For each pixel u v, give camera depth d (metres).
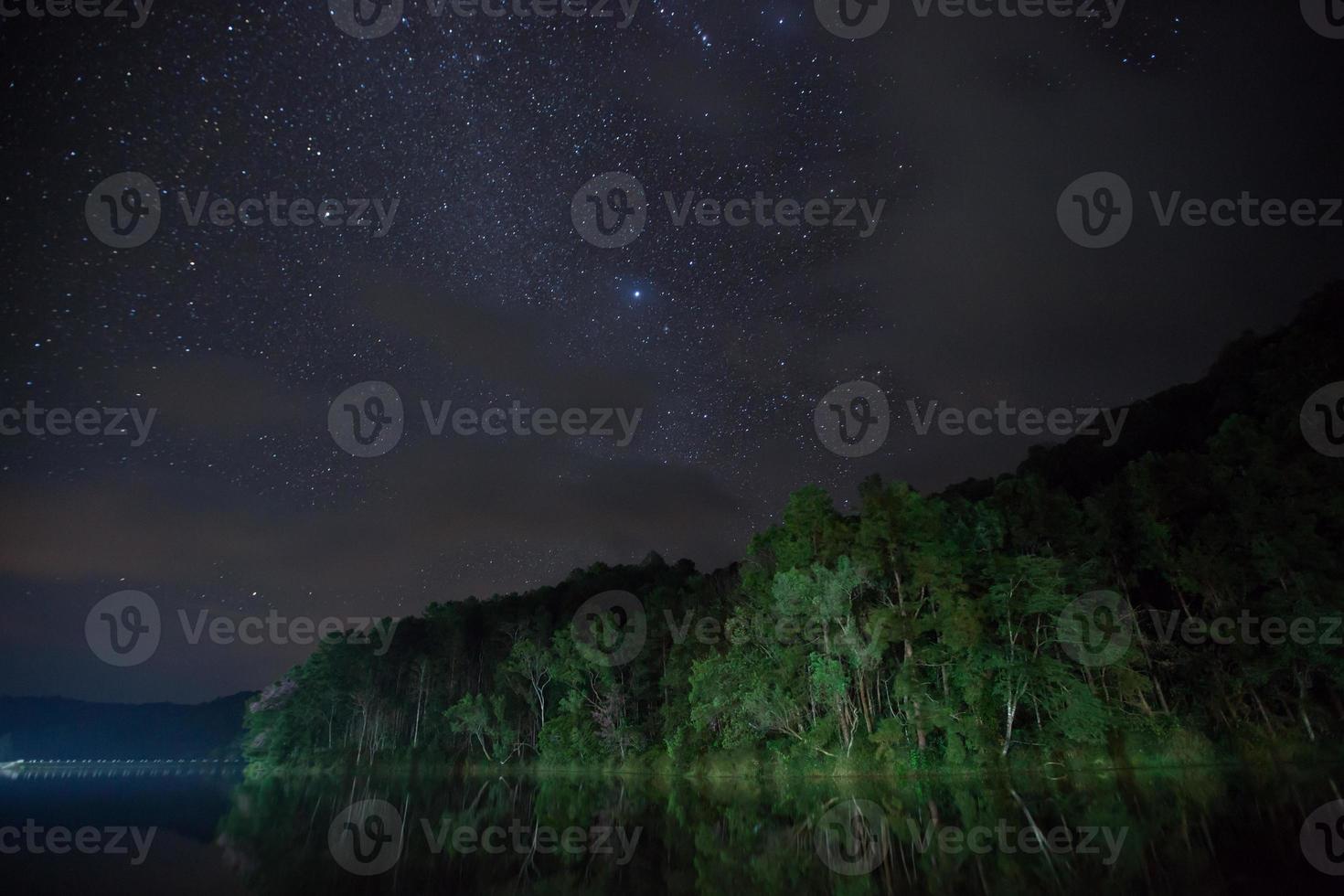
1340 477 43.78
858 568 48.19
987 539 47.72
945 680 45.78
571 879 19.25
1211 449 49.00
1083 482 75.00
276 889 18.62
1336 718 41.25
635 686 76.06
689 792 46.69
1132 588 54.94
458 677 100.12
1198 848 18.23
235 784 72.50
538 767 80.25
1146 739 42.12
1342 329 59.81
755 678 51.84
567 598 101.56
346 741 102.88
